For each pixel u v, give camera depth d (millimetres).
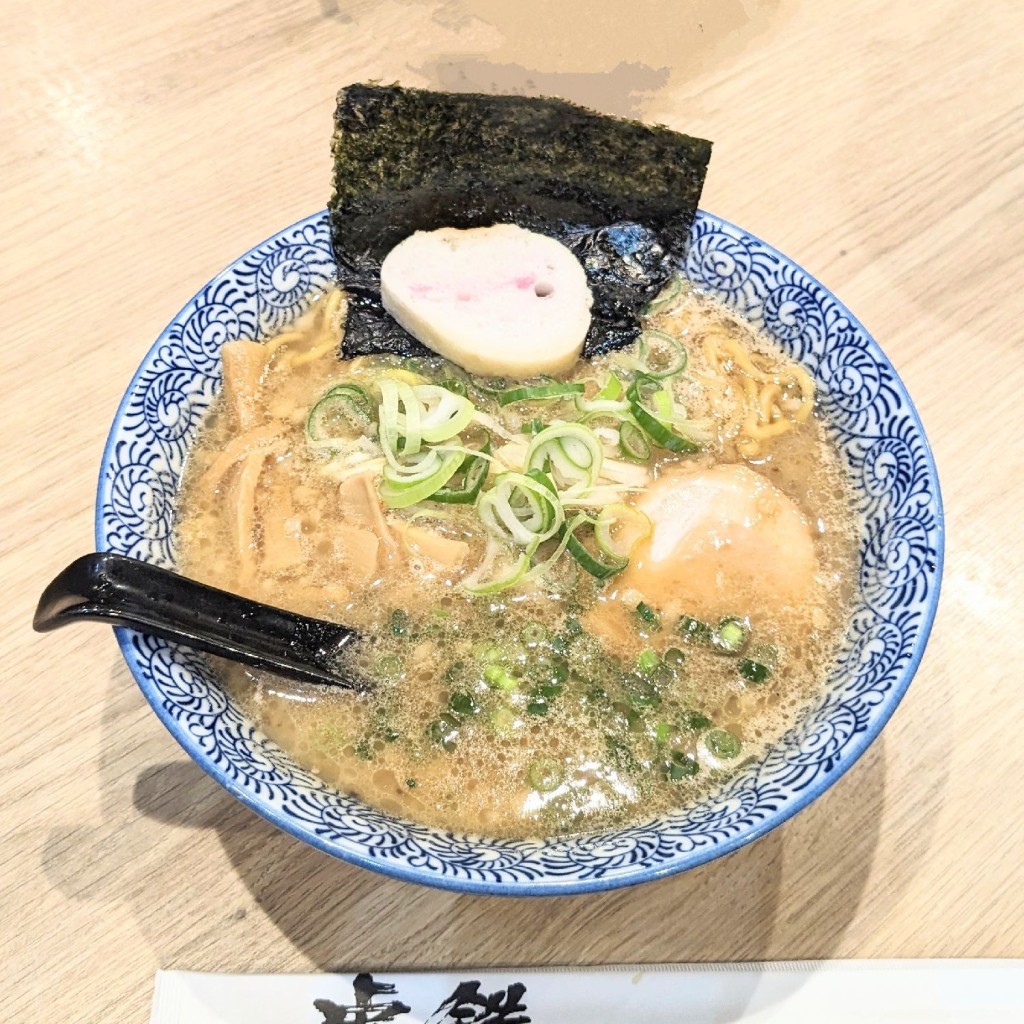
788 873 278
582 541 299
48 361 356
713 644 282
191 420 303
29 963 265
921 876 279
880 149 418
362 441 312
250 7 456
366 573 292
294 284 331
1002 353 365
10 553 321
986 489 337
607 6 429
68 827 281
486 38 436
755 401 320
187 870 276
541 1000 258
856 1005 259
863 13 467
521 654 281
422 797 260
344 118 321
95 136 413
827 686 268
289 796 240
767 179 406
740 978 261
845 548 291
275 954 266
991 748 296
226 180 401
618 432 316
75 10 454
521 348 327
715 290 337
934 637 313
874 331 368
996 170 413
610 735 269
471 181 338
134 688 302
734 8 457
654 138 325
